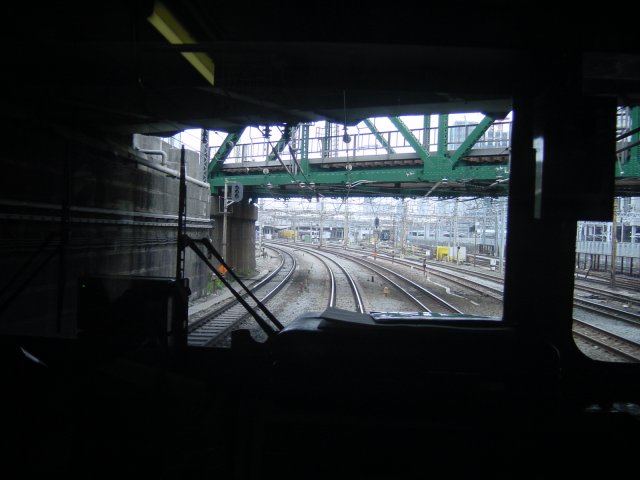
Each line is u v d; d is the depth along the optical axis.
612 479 3.22
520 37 4.93
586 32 4.91
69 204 9.15
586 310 17.19
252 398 3.68
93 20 5.50
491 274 32.75
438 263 43.97
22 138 7.90
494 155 17.98
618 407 3.85
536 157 3.81
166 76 6.70
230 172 24.97
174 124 9.91
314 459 3.31
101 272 10.70
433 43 5.18
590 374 4.27
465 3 4.86
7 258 7.66
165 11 4.93
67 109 8.93
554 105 3.62
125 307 5.02
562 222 4.42
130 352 4.89
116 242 11.36
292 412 3.42
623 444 3.26
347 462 3.29
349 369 3.44
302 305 15.53
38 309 8.47
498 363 3.39
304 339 3.56
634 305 19.45
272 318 4.61
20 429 3.96
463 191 23.48
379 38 5.31
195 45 5.36
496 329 3.63
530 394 3.35
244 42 5.31
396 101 7.88
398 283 23.77
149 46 5.45
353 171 21.14
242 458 3.40
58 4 5.18
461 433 3.26
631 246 38.00
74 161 9.41
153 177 13.49
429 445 3.27
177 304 5.15
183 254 5.34
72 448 3.79
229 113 9.02
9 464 3.63
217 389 4.31
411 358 3.42
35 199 8.27
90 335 5.18
